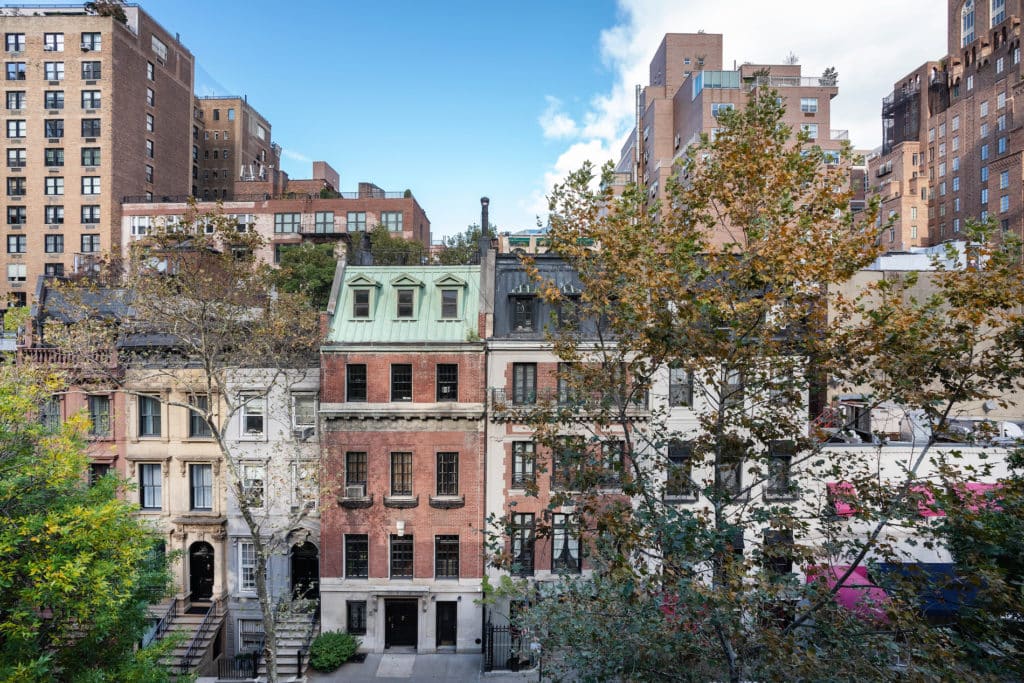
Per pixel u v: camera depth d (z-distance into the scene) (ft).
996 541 34.47
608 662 36.55
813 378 40.32
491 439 82.23
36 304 87.71
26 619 43.09
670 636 35.45
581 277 47.78
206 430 87.40
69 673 48.62
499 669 78.28
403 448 83.10
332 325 85.81
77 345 75.10
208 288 73.05
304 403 87.30
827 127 199.62
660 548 36.99
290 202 225.35
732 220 44.83
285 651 81.25
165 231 72.69
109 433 86.38
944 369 39.78
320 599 83.05
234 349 80.12
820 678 28.96
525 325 84.64
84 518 44.19
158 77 250.16
